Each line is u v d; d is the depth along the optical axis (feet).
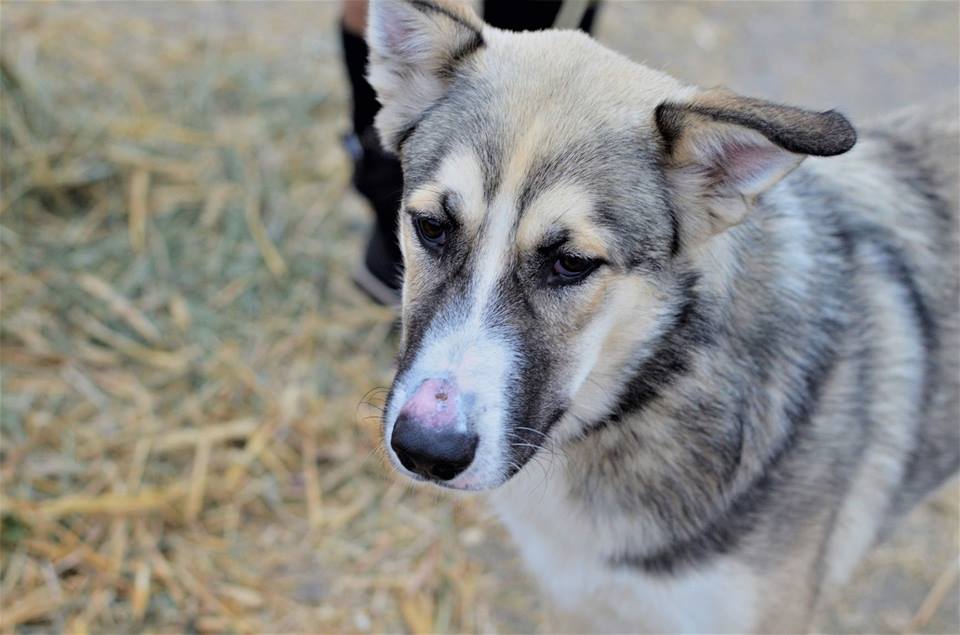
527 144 2.47
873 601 3.40
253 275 4.03
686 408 2.60
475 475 2.39
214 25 5.35
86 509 3.34
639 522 2.67
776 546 2.65
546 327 2.48
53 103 4.47
